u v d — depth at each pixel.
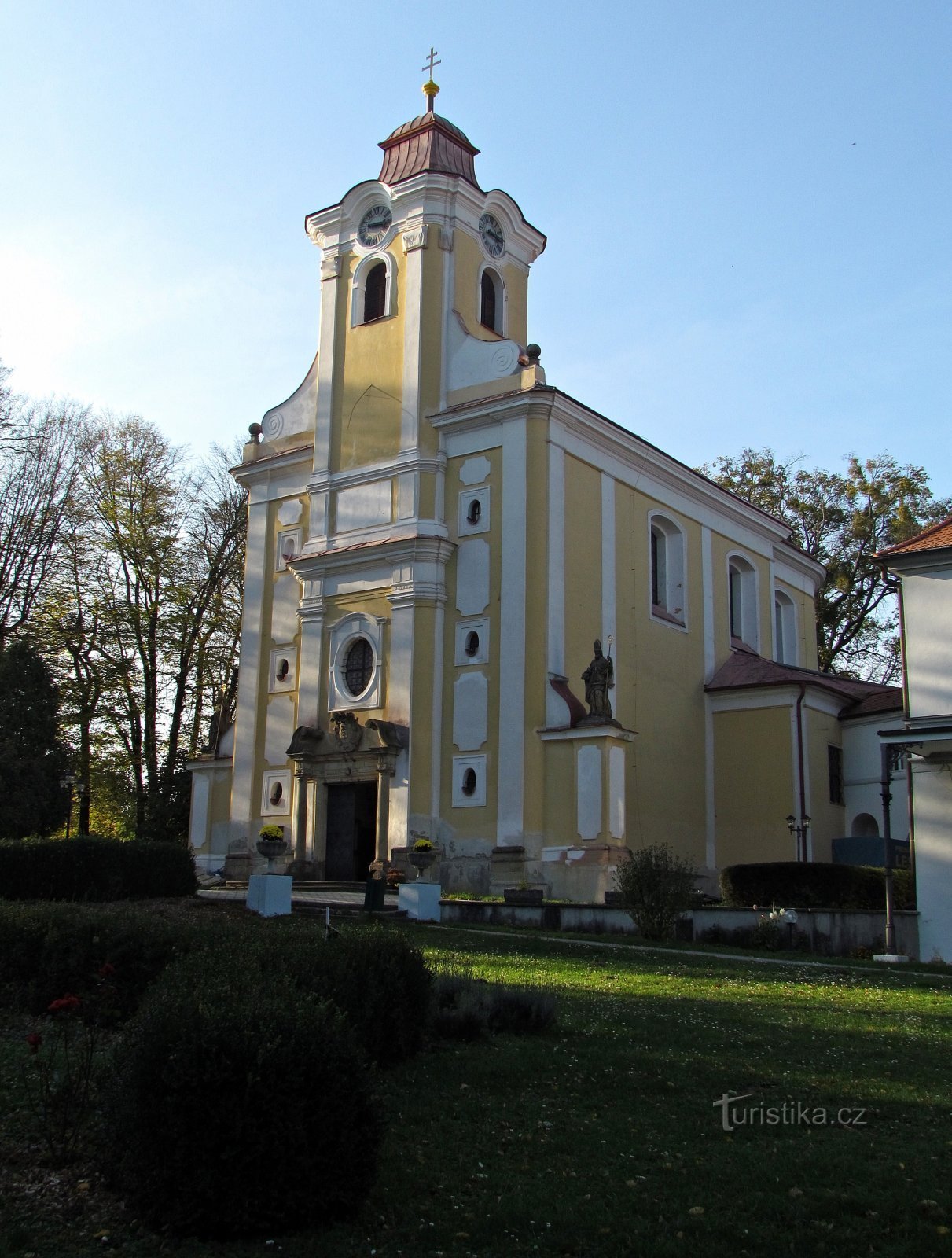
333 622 36.31
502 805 32.06
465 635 33.91
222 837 38.78
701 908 25.19
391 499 35.78
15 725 40.34
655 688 37.16
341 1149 8.12
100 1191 8.33
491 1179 8.78
